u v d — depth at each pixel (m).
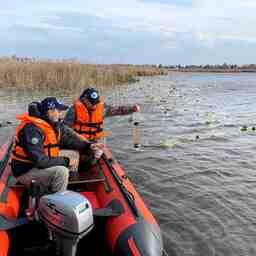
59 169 4.25
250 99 20.34
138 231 3.66
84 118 5.93
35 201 4.07
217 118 13.52
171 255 4.46
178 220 5.32
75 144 5.16
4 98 16.52
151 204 5.84
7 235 3.77
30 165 4.33
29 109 4.35
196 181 6.88
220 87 30.23
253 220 5.38
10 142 6.70
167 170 7.45
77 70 21.61
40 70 20.83
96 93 5.90
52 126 4.36
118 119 12.55
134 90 22.52
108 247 3.89
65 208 3.36
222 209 5.71
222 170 7.54
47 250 4.03
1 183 4.61
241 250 4.61
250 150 9.11
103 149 5.79
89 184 5.05
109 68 28.08
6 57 25.12
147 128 11.36
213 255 4.49
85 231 3.42
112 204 4.23
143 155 8.41
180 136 10.38
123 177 4.93
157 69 51.22
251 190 6.50
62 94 17.75
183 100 18.97
